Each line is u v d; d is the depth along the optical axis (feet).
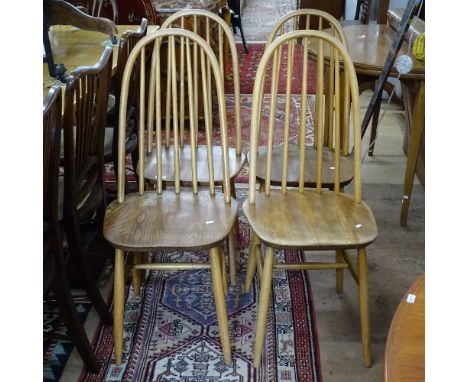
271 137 5.00
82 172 4.76
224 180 5.05
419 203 8.21
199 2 9.98
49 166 3.90
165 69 9.32
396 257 6.86
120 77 5.82
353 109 4.81
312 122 11.06
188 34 5.02
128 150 6.57
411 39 7.29
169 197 5.23
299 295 6.14
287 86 4.90
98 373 4.99
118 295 4.79
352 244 4.37
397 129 11.12
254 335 5.49
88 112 4.56
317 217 4.74
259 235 4.47
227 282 6.32
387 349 2.38
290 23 19.43
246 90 13.43
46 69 5.97
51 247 4.22
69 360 5.16
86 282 5.19
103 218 5.29
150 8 9.57
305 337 5.46
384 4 12.94
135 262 5.79
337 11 18.61
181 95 6.06
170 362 5.14
